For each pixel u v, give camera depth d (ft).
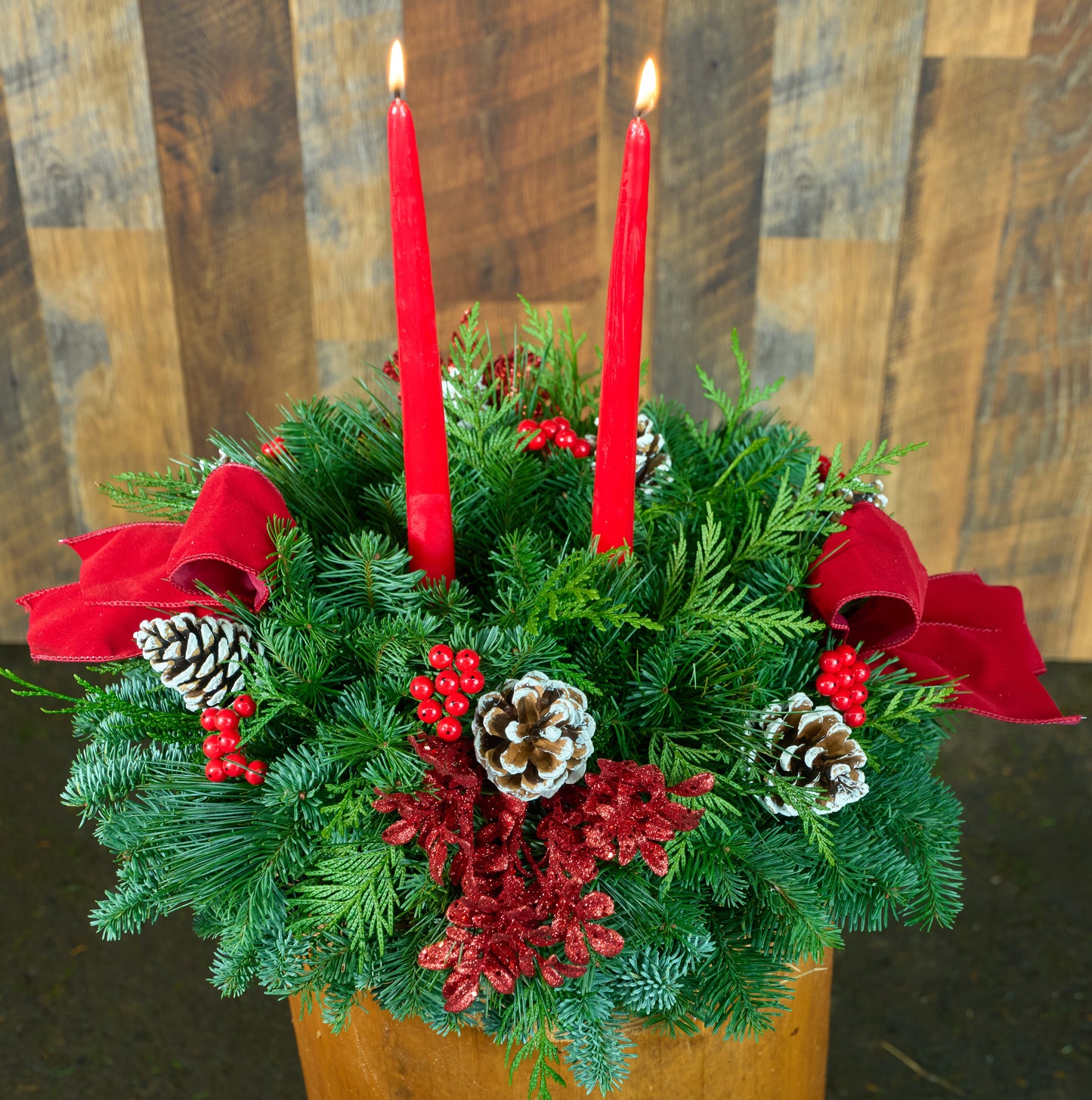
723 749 2.14
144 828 2.13
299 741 2.21
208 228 5.13
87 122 4.87
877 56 4.74
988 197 5.00
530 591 2.16
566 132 4.95
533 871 2.08
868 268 5.16
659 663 2.13
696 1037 2.31
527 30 4.74
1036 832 5.02
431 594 2.16
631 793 1.94
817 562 2.29
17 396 5.50
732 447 2.69
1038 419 5.50
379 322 5.34
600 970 2.09
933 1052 4.06
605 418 2.01
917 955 4.46
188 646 2.00
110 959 4.43
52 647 2.20
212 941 4.55
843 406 5.51
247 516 2.11
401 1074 2.38
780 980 2.29
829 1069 4.00
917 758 2.37
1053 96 4.79
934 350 5.35
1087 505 5.70
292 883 2.15
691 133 4.92
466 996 1.94
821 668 2.25
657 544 2.37
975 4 4.62
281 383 5.49
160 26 4.70
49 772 5.29
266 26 4.72
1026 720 2.34
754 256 5.17
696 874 2.09
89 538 2.41
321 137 4.94
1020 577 5.94
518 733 1.89
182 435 5.62
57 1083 3.91
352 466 2.56
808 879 2.12
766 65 4.79
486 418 2.46
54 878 4.74
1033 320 5.26
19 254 5.15
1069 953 4.43
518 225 5.14
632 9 4.71
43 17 4.65
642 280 1.92
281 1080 3.94
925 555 5.90
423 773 2.01
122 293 5.25
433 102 4.87
